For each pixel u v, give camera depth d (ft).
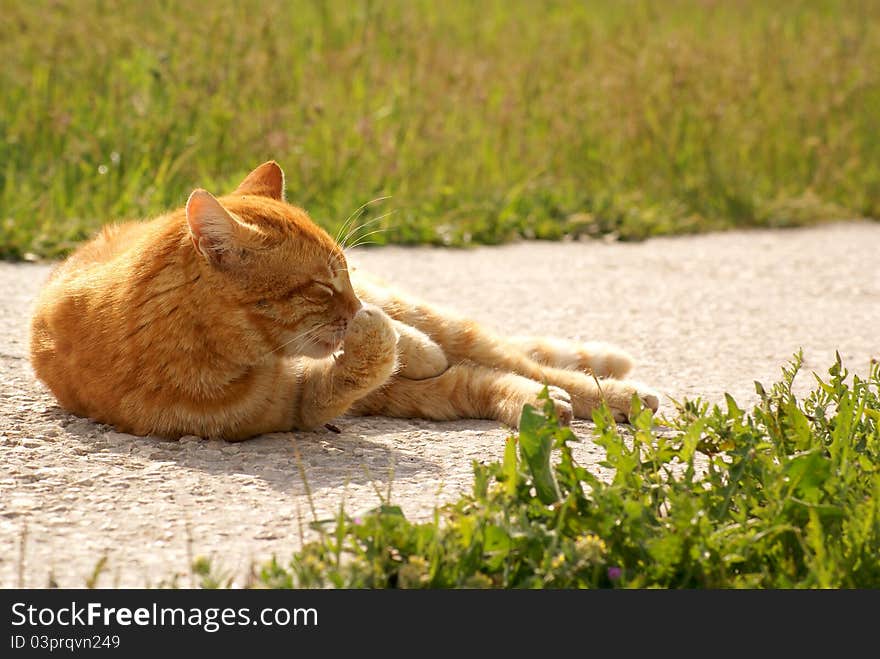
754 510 14.23
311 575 12.88
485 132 46.55
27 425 19.27
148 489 16.39
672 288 34.14
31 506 15.57
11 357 23.66
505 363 22.61
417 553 13.42
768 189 48.03
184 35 43.88
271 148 40.60
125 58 44.47
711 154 47.80
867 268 37.58
